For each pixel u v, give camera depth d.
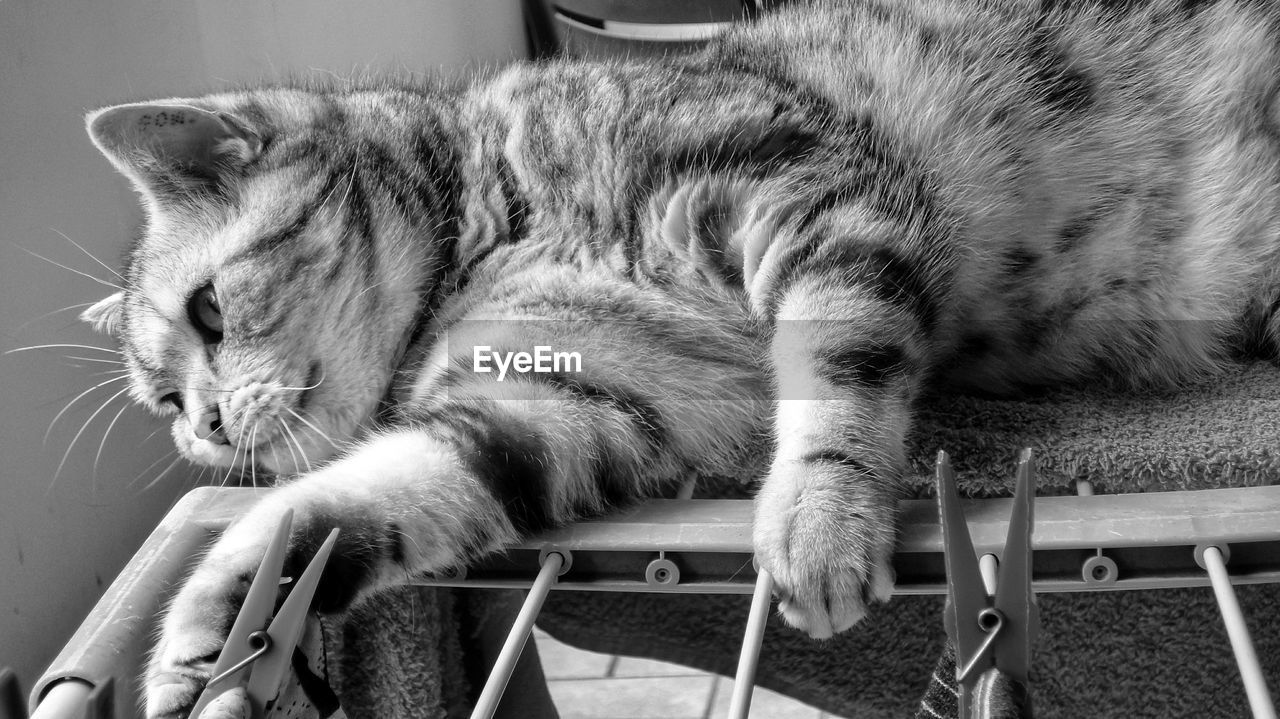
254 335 0.81
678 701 1.36
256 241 0.82
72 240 0.92
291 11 1.17
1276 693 0.72
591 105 0.82
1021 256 0.83
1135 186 0.84
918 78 0.84
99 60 0.93
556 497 0.72
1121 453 0.70
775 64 0.86
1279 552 0.63
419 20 1.39
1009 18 0.86
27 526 0.87
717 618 0.75
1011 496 0.69
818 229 0.76
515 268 0.81
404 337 0.83
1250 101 0.86
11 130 0.86
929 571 0.66
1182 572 0.63
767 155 0.79
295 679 0.61
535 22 1.36
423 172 0.84
